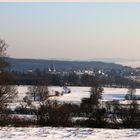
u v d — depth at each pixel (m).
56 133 26.73
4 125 31.72
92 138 24.73
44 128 29.86
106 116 39.03
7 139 23.44
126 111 39.47
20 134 25.80
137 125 37.00
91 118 36.22
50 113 35.16
